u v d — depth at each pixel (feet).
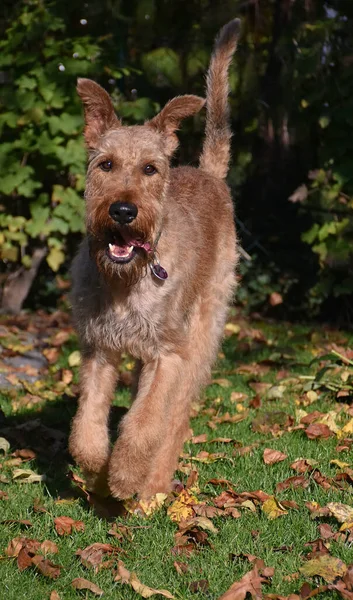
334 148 27.71
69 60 27.89
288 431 17.80
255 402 19.81
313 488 14.76
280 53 28.91
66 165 28.37
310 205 29.04
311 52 27.40
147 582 11.69
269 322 31.14
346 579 11.35
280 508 13.69
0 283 31.09
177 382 14.48
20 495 14.51
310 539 12.85
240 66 32.86
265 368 23.79
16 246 29.17
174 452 15.25
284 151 33.55
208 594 11.37
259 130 33.73
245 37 33.40
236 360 25.05
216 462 16.20
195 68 32.76
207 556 12.36
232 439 17.26
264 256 33.50
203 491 14.73
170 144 14.92
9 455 16.57
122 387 21.86
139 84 33.17
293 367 23.80
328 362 23.63
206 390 21.42
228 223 18.21
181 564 12.06
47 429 17.80
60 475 15.67
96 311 14.32
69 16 29.66
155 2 32.42
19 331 26.89
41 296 32.35
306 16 29.94
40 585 11.64
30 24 28.02
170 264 14.43
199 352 16.70
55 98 27.73
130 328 14.26
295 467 15.58
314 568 11.64
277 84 32.73
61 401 20.34
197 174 18.02
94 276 14.25
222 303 17.71
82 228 28.50
